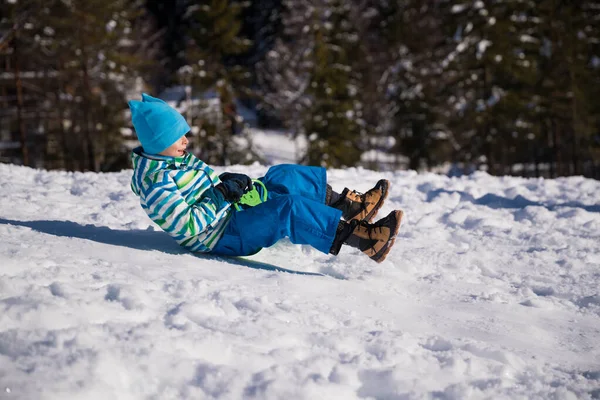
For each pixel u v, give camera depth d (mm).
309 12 38031
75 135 33969
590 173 37250
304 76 38656
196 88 35562
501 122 33250
